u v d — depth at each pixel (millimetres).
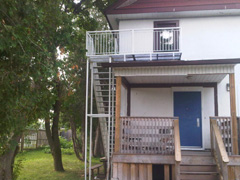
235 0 11289
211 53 11492
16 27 6355
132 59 11047
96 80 11641
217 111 11250
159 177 10164
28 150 23594
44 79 8039
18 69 6812
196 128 11383
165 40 11812
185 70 9312
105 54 11672
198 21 11773
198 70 9242
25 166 15688
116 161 8812
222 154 7754
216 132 8562
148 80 11148
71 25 9828
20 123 7707
